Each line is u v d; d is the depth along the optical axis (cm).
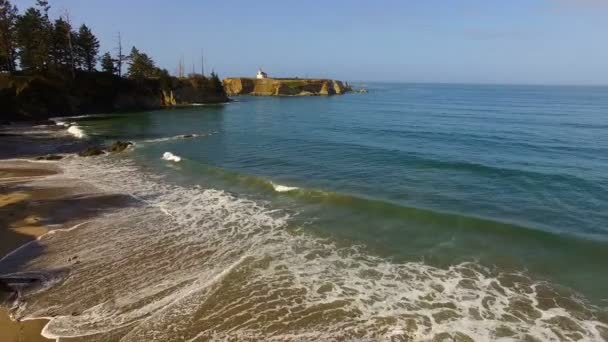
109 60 7675
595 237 1291
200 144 3309
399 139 3475
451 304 929
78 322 845
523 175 2075
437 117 5612
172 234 1355
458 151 2830
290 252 1211
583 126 4322
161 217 1527
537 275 1066
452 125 4553
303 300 942
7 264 1120
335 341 795
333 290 989
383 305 924
